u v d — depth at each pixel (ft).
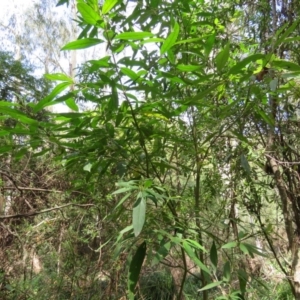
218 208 4.70
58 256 7.57
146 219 3.14
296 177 5.15
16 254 7.66
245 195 4.96
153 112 3.47
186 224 3.33
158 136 3.74
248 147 4.27
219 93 3.70
